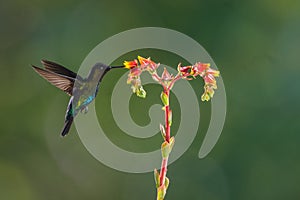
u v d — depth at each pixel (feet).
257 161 41.16
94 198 45.29
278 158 40.88
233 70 40.88
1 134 45.16
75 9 43.60
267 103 40.68
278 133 40.57
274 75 40.78
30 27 44.27
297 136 40.32
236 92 40.60
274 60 40.93
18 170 45.52
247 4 41.22
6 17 44.47
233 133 41.06
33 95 44.91
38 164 45.52
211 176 42.19
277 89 40.63
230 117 40.68
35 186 45.57
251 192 41.63
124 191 44.80
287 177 40.96
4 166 45.32
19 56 44.47
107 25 42.91
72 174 45.37
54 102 44.83
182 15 41.63
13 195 45.29
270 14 41.29
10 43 44.52
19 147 45.44
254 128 40.81
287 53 40.88
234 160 41.57
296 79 40.42
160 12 42.14
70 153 44.83
